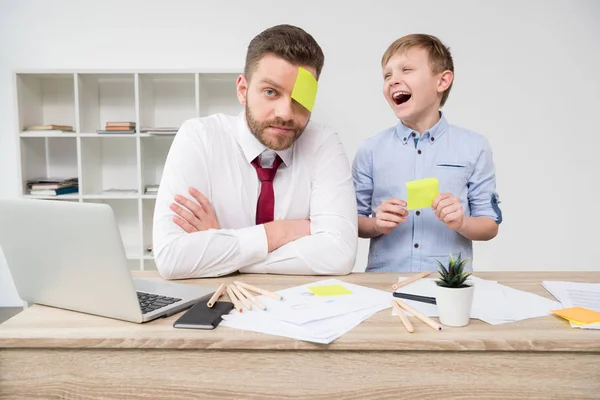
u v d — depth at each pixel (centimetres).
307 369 68
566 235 314
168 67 312
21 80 284
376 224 132
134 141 312
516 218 313
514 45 305
